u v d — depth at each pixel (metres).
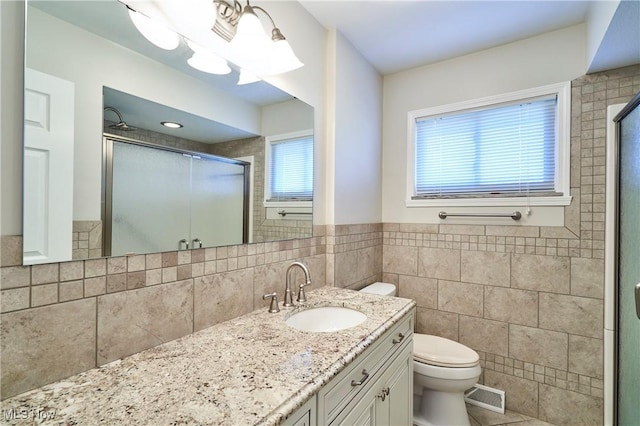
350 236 2.07
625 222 1.57
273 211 1.54
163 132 1.08
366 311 1.40
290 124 1.65
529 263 1.97
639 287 1.24
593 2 1.63
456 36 1.99
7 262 0.72
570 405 1.82
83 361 0.84
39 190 0.78
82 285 0.84
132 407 0.68
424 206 2.34
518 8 1.71
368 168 2.30
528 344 1.96
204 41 1.21
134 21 1.00
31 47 0.78
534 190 1.99
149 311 1.00
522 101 2.03
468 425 1.69
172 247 1.08
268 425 0.63
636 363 1.40
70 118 0.84
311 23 1.80
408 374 1.50
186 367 0.86
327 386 0.85
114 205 0.93
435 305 2.28
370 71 2.35
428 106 2.35
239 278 1.33
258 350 0.98
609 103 1.75
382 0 1.67
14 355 0.72
